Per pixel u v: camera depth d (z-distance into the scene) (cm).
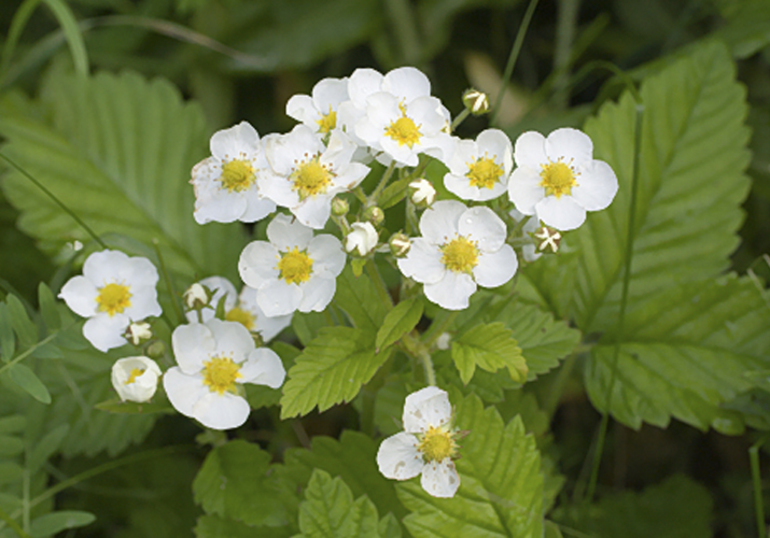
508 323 36
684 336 37
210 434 36
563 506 39
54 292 38
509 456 34
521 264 35
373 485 36
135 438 38
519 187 33
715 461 42
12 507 35
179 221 40
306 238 33
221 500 35
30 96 44
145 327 34
